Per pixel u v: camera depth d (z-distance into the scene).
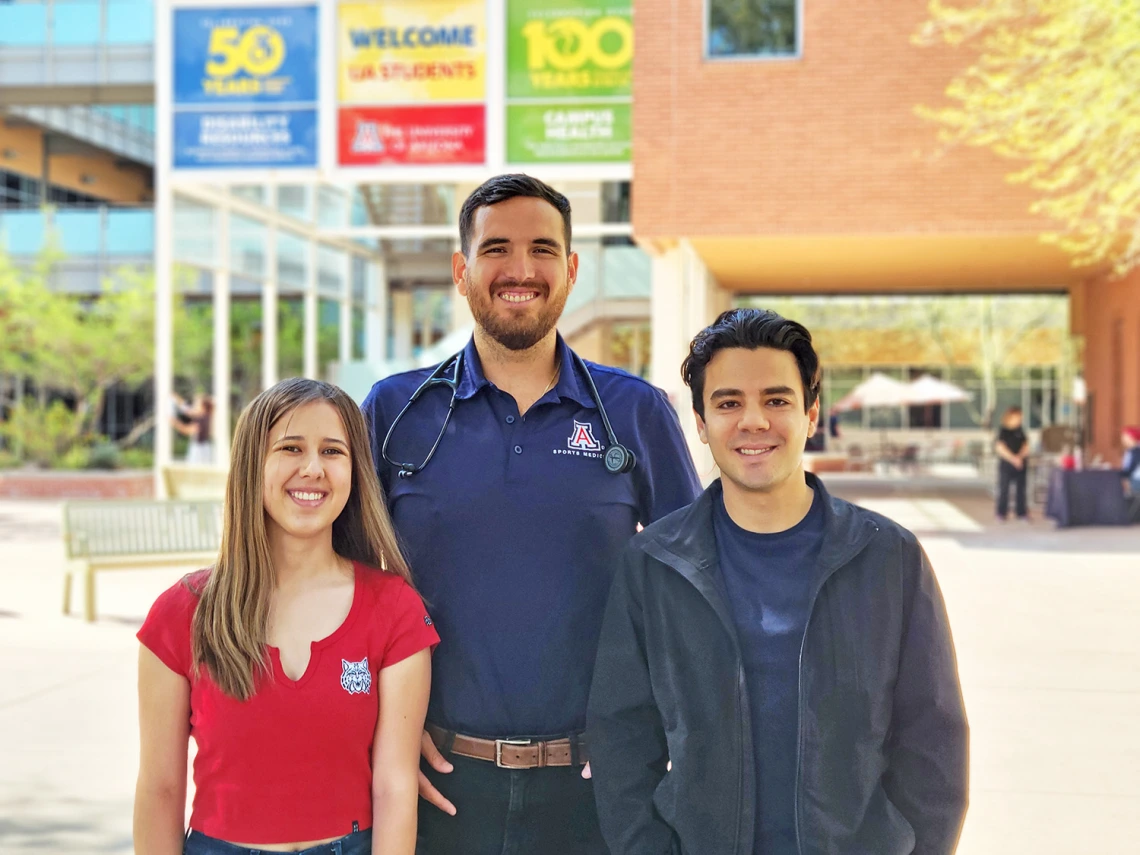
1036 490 17.83
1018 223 13.08
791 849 2.02
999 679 6.04
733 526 2.17
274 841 2.09
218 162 14.08
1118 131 11.38
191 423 16.61
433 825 2.49
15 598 8.71
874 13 13.22
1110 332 18.03
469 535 2.50
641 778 2.21
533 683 2.47
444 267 24.95
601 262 17.08
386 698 2.21
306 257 20.89
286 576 2.25
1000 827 4.06
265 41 13.95
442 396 2.61
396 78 13.85
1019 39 12.12
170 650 2.16
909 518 14.87
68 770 4.64
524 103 13.76
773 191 13.38
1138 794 4.37
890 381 25.94
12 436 20.31
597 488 2.54
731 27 13.42
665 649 2.13
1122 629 7.32
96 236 27.12
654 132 13.49
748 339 2.12
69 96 26.91
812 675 2.03
